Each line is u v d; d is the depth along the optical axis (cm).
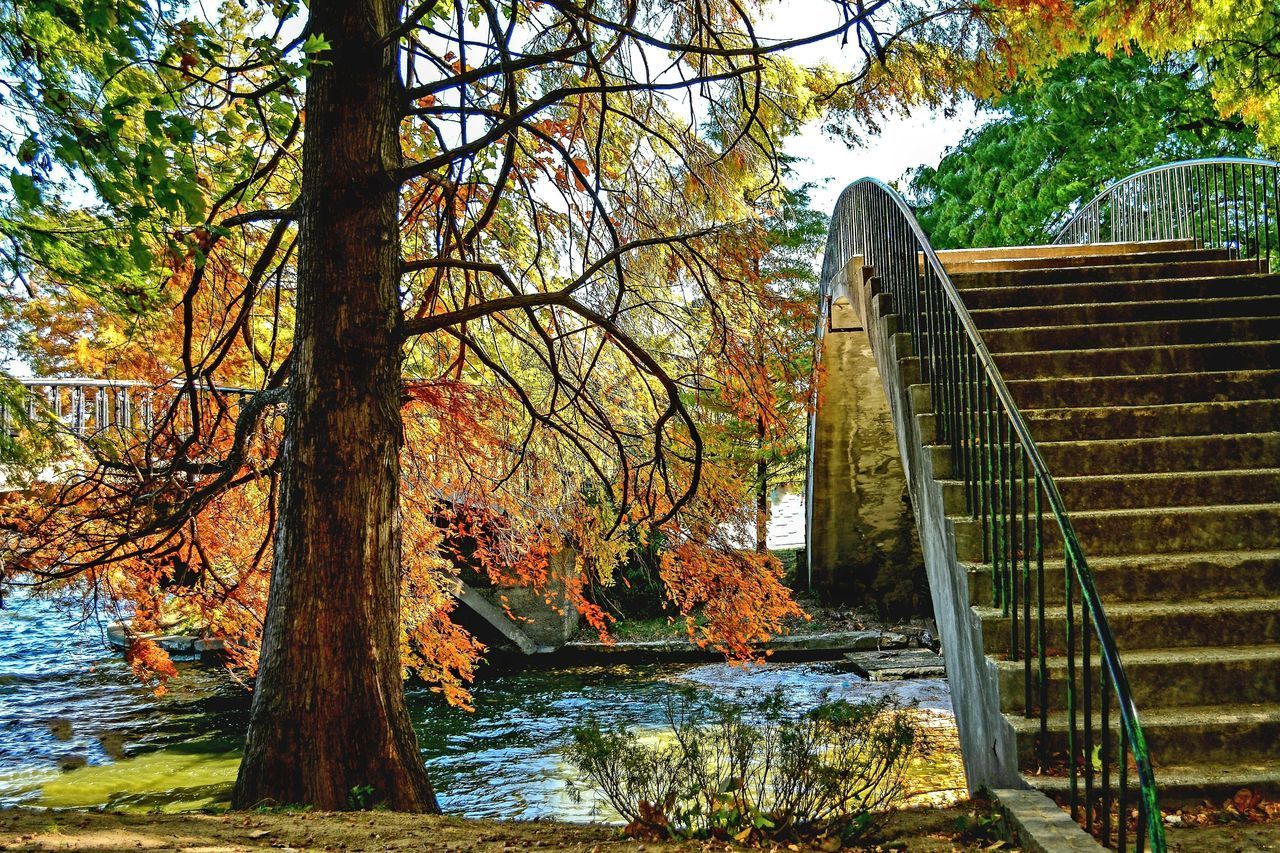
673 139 1028
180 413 1048
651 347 1093
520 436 1147
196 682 1959
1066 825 417
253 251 1027
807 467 2403
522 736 1605
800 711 1603
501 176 830
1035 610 556
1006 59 880
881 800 528
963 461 659
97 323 1041
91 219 704
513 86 789
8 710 1758
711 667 2095
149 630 1106
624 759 543
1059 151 2425
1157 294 871
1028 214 2420
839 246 1353
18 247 675
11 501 869
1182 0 1128
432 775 1391
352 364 696
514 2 787
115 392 1070
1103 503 640
